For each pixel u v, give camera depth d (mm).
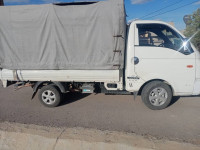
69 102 4742
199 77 3783
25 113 4125
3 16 3871
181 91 3859
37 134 2902
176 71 3752
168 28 3814
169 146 2516
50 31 3818
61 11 3699
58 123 3551
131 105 4371
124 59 3879
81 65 3881
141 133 3051
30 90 6070
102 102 4648
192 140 2775
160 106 3955
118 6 3510
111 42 3676
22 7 3803
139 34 3791
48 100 4391
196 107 4098
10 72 4199
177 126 3266
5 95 5562
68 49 3846
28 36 3900
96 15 3613
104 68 3824
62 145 2682
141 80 3826
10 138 2896
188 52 3705
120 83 3967
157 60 3727
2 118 3863
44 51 3934
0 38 4008
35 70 4102
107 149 2543
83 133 2904
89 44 3766
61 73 4023
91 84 4238
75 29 3740
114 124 3424
